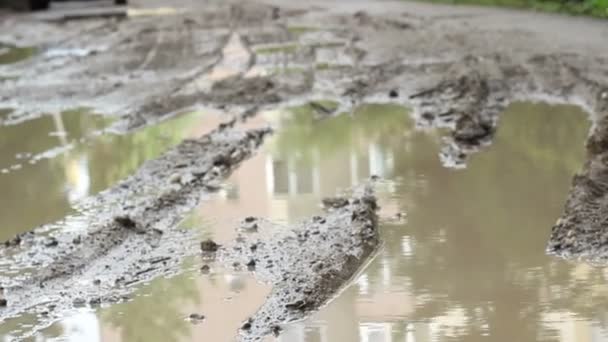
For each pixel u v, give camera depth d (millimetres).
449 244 11953
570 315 9781
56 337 9867
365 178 14961
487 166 15289
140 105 21625
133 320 10156
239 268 11398
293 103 21078
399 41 28594
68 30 37875
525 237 12008
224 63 26969
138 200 14375
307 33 32125
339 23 34531
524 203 13328
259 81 23234
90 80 25609
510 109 19219
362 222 12523
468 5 38281
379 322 9836
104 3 48938
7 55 32031
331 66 25188
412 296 10438
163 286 11008
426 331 9586
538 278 10734
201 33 33719
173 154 16703
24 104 23000
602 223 11977
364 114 19641
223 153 16438
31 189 15586
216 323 9969
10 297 10883
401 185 14523
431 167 15398
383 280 10930
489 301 10211
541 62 22938
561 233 11867
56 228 13383
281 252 11781
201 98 21891
